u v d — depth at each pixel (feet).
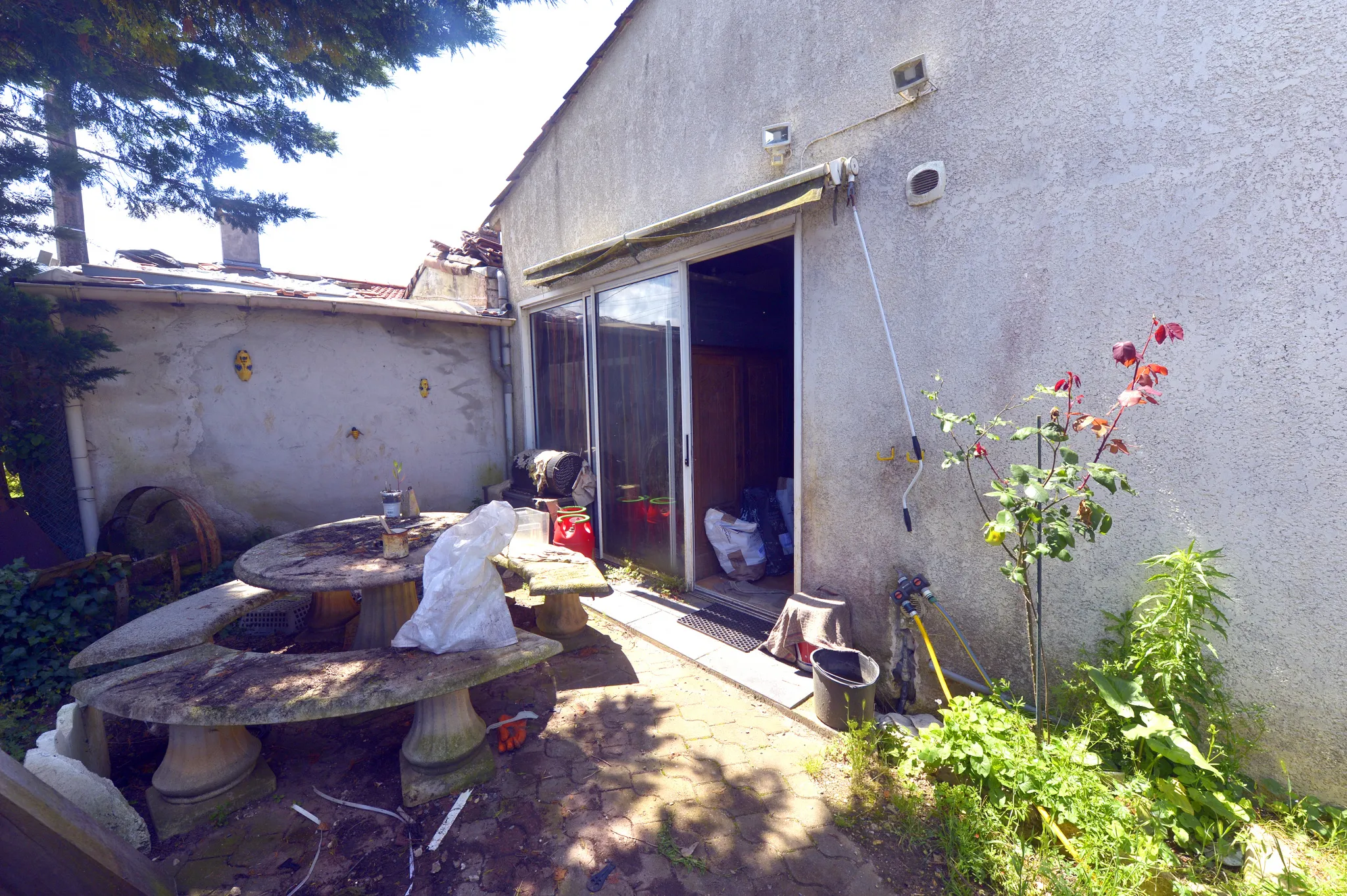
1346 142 5.74
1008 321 8.26
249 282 19.40
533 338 20.27
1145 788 6.00
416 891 6.15
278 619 13.12
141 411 14.69
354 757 8.66
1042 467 7.98
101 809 6.48
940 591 9.28
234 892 6.16
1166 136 6.82
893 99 9.25
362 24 11.40
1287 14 5.98
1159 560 6.57
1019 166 7.99
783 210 10.12
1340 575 6.01
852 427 10.33
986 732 6.98
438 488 20.13
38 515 13.52
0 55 10.82
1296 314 6.12
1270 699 6.49
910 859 6.43
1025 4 7.77
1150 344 7.09
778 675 10.41
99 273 16.07
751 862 6.41
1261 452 6.41
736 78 11.76
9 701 9.66
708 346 16.69
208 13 11.12
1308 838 6.05
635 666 11.30
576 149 16.46
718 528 15.85
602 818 7.16
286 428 16.94
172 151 14.61
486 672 7.70
